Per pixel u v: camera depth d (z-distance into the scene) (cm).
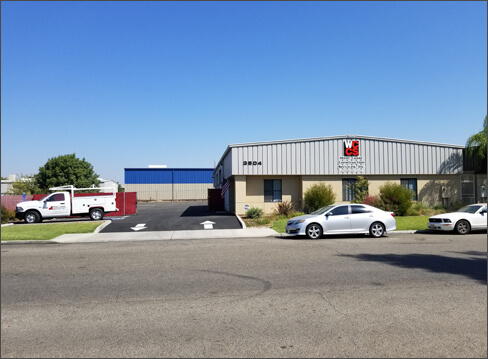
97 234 1922
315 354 475
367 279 855
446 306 654
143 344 511
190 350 490
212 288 798
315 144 2850
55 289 802
